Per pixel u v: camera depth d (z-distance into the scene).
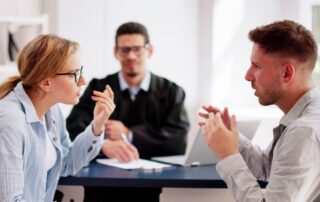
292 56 1.44
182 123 2.86
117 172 2.03
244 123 2.25
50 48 1.51
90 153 1.90
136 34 2.78
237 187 1.49
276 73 1.46
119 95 2.86
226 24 3.73
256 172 1.79
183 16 3.85
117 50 2.85
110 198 2.20
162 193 2.10
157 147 2.71
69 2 3.41
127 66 2.80
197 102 3.92
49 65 1.51
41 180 1.59
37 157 1.55
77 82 1.58
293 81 1.46
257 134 2.51
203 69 3.86
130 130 2.73
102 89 2.85
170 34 3.80
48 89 1.55
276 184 1.36
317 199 1.40
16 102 1.51
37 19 3.28
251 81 1.53
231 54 3.74
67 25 3.41
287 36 1.44
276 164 1.39
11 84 1.58
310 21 3.48
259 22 3.69
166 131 2.78
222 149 1.54
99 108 1.86
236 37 3.72
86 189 2.19
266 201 1.38
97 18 3.49
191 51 3.89
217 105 3.78
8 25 3.24
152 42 3.72
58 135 1.80
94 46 3.49
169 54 3.81
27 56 1.52
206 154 2.21
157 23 3.74
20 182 1.41
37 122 1.55
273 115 2.93
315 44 1.47
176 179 1.90
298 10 3.51
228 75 3.76
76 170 1.92
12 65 3.14
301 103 1.47
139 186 1.91
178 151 2.79
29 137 1.51
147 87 2.88
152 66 3.74
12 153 1.40
